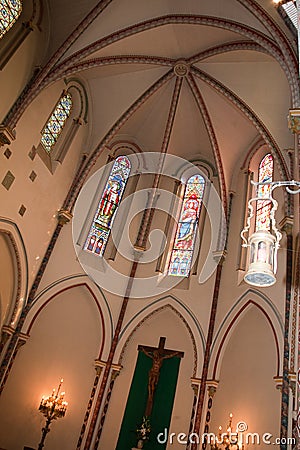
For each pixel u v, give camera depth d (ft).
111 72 54.24
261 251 19.24
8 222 43.62
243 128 55.72
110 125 55.72
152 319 50.39
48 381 46.14
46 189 48.75
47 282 48.42
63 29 46.96
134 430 44.52
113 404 45.83
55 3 47.16
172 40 51.29
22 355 45.91
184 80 55.21
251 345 43.78
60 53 45.91
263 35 40.91
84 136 55.21
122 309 50.19
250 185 54.24
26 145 45.44
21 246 45.52
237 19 43.01
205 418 42.68
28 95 44.09
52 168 49.75
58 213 51.11
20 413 43.91
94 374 47.11
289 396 35.09
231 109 54.44
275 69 47.16
